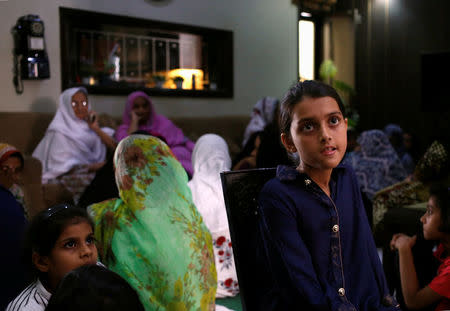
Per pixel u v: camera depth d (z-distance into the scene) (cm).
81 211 136
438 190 176
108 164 291
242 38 654
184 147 515
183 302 175
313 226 117
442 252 187
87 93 486
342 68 826
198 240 184
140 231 176
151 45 582
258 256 126
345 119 116
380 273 124
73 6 504
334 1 768
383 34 868
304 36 785
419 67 881
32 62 459
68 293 45
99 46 541
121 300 45
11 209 204
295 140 115
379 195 348
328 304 110
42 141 441
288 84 710
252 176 136
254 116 601
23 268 200
